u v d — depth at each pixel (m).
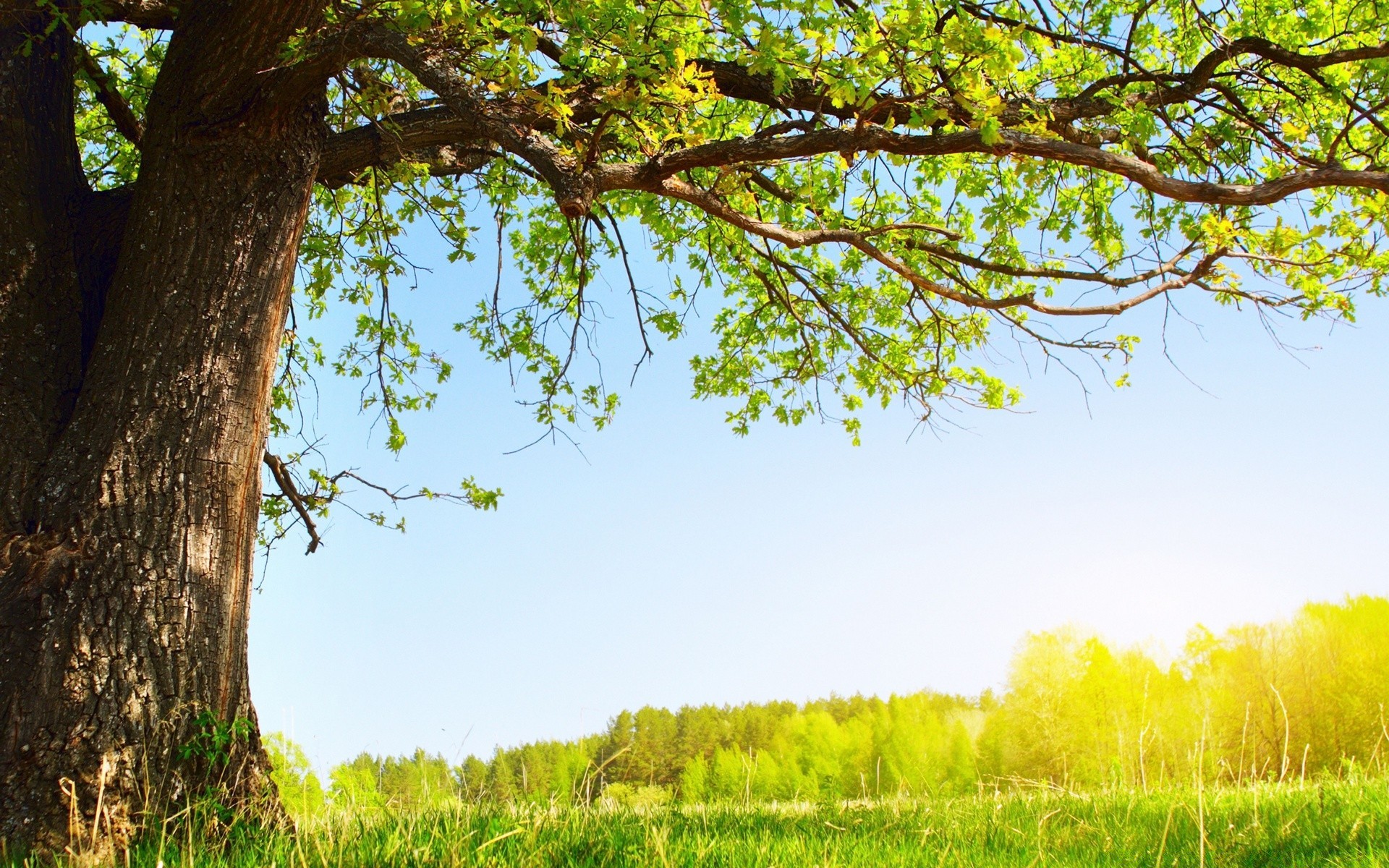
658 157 4.71
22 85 4.98
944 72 4.01
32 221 4.85
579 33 4.45
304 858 2.87
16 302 4.69
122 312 4.52
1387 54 5.56
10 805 3.60
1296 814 3.81
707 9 4.66
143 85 6.69
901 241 6.87
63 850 3.53
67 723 3.76
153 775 3.85
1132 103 6.18
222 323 4.50
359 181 6.28
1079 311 5.81
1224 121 6.78
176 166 4.62
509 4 4.41
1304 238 5.34
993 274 7.88
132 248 4.62
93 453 4.24
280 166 4.74
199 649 4.14
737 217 5.18
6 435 4.39
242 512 4.49
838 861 3.14
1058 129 5.71
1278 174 7.01
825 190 7.90
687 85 4.13
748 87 5.80
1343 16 6.59
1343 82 6.62
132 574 4.05
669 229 8.38
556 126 4.76
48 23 5.14
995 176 7.65
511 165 6.69
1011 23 5.92
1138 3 7.00
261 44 4.30
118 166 7.05
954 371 8.19
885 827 4.11
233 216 4.61
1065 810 4.46
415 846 3.09
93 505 4.12
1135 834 3.66
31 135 4.98
